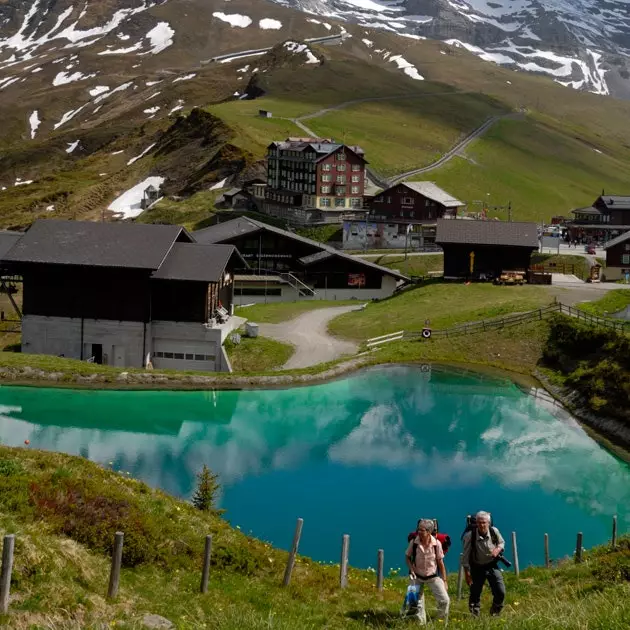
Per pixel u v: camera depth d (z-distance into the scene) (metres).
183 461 54.50
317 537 43.84
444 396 70.06
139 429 60.47
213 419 63.47
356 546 42.94
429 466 55.41
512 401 69.31
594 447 60.00
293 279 114.38
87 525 27.62
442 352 80.38
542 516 48.12
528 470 55.25
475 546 24.06
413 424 63.62
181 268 78.62
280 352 79.81
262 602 26.53
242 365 77.94
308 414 65.25
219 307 84.25
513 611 23.48
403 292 105.81
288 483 51.53
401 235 159.75
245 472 53.22
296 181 181.50
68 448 56.00
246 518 46.00
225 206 190.38
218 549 29.72
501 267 106.94
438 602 23.78
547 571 32.88
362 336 86.88
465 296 97.50
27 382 67.94
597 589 26.53
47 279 79.44
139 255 77.81
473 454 57.78
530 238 106.00
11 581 22.12
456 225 108.62
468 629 20.75
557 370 75.06
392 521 46.47
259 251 120.06
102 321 78.94
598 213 179.12
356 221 162.12
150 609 23.69
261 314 95.62
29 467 31.45
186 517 32.12
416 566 23.92
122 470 52.44
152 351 79.56
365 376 75.00
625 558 30.92
